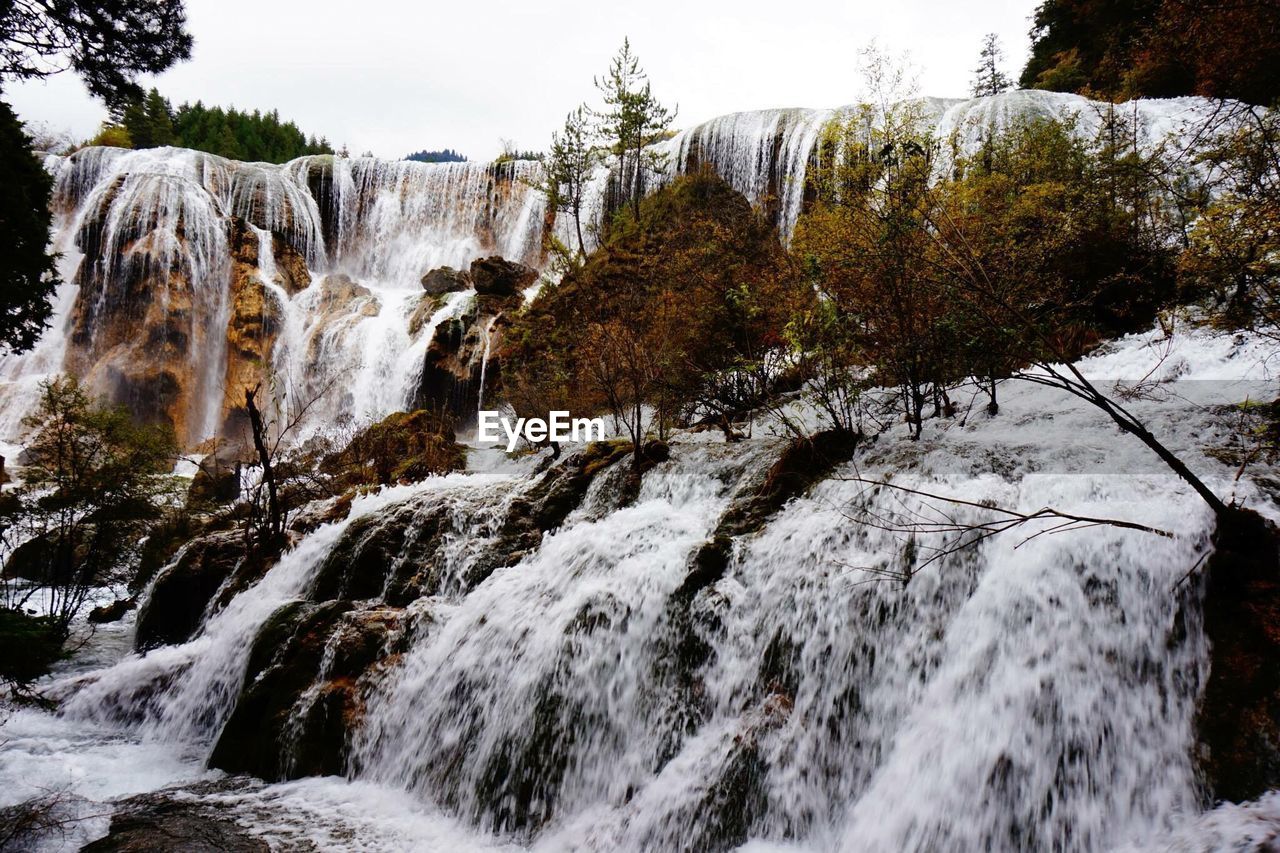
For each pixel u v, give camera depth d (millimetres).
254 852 5113
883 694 4992
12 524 11969
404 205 37250
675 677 5969
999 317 6676
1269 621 3771
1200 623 4000
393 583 9312
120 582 13477
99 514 11820
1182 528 4500
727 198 21906
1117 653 4168
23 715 8383
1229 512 4137
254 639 8461
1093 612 4367
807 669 5422
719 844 4777
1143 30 9086
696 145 28516
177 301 29438
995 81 32625
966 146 18188
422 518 10039
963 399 8992
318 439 20453
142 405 28312
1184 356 8016
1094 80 16891
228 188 35125
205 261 30828
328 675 7418
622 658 6156
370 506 12109
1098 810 3756
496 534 9250
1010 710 4270
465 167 36812
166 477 13836
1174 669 3959
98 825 5625
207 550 12094
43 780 6566
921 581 5246
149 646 11312
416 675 7117
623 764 5707
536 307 22094
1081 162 10656
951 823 4125
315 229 36375
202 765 7188
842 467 7391
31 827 5492
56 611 12555
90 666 10555
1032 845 3852
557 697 6035
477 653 6844
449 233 36438
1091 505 5164
